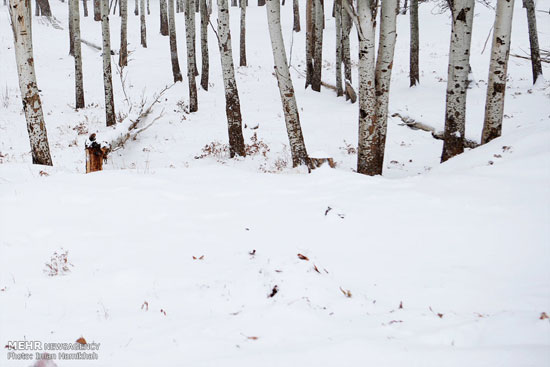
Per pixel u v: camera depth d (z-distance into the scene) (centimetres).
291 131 936
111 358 287
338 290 368
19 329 333
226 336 305
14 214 559
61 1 4441
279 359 268
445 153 858
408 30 2953
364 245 464
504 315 301
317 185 679
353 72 2198
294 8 2927
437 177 645
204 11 1777
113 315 351
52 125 1410
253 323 321
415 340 280
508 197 519
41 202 593
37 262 460
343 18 1708
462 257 417
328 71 2212
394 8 754
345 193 625
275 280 375
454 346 271
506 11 749
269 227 531
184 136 1349
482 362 247
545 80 1678
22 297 389
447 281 375
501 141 743
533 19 1639
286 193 651
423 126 1399
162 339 306
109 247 488
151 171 768
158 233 524
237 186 690
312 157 773
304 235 501
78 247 489
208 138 1336
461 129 838
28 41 830
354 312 333
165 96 1730
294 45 2706
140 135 1348
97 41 2552
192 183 701
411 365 252
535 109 1407
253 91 1889
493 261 403
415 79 1783
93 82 1931
